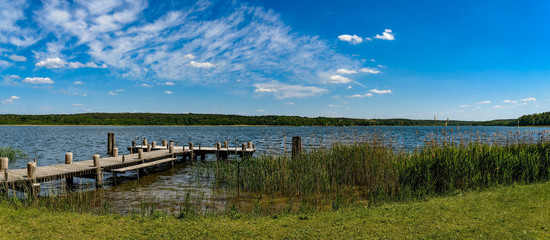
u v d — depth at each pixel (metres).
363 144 14.81
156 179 17.19
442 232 5.89
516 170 12.08
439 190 11.50
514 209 7.09
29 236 6.27
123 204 11.19
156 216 8.00
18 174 13.29
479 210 7.21
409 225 6.44
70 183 14.84
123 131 94.31
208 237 6.27
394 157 13.48
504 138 17.22
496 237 5.54
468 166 11.84
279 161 15.41
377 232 6.12
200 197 12.12
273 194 12.36
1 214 7.78
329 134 17.30
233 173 15.35
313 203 10.68
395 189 11.12
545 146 14.69
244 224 7.20
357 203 10.38
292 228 6.74
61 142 46.59
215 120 174.75
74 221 7.41
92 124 160.75
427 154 13.12
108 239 6.19
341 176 13.39
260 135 71.19
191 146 25.91
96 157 15.42
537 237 5.45
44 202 10.41
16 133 75.62
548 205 7.15
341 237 5.95
